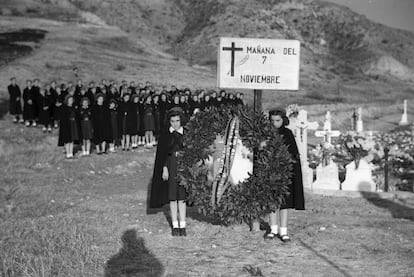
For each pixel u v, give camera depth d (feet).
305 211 33.47
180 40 390.42
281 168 24.64
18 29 195.93
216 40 369.91
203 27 396.16
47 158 54.60
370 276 19.94
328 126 61.77
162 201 25.96
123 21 397.80
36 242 23.85
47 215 30.40
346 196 39.86
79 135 56.29
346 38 463.01
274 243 24.91
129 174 50.11
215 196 25.45
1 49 157.48
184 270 20.68
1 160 51.98
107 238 25.35
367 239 25.67
